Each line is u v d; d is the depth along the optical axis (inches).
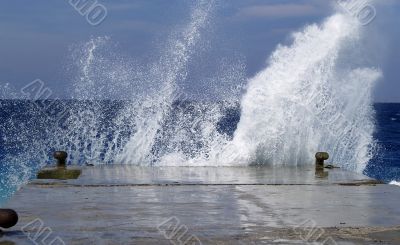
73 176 550.3
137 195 424.5
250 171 577.0
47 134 1191.6
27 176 856.9
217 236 298.4
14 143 1302.9
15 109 1892.2
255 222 331.9
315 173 557.9
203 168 603.2
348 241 290.0
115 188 457.1
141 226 319.9
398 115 4392.2
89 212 357.7
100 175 535.5
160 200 402.9
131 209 368.8
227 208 374.0
